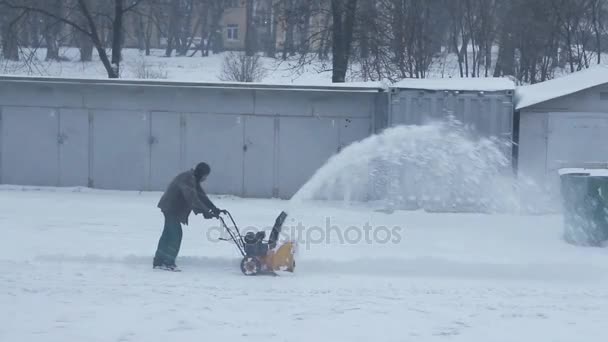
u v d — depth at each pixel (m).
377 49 35.28
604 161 24.11
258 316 11.99
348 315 12.15
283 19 37.31
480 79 26.12
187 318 11.76
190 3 55.28
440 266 15.88
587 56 45.97
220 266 15.97
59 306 12.40
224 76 44.47
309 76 45.16
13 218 21.05
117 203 24.09
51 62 43.22
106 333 10.92
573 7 42.38
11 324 11.32
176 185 15.30
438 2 45.91
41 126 26.50
